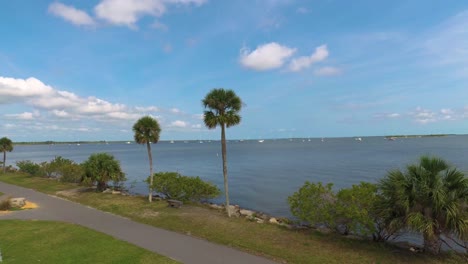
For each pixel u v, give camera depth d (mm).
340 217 13789
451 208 10477
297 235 14359
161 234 14664
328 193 14859
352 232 14523
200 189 24031
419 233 11344
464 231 10266
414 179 11336
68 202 23625
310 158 83375
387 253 11781
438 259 11148
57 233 14609
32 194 27750
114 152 162375
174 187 23969
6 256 11445
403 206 11195
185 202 23562
